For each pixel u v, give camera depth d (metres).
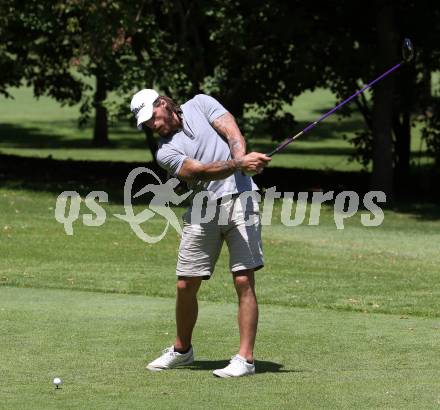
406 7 53.91
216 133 16.41
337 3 54.66
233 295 24.91
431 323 20.83
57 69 64.06
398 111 56.94
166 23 55.38
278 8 50.91
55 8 51.38
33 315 21.12
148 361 16.92
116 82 50.41
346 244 36.75
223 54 54.12
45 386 15.06
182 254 16.53
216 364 16.84
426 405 13.88
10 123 109.75
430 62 56.78
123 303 23.17
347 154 86.31
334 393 14.60
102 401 14.16
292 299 24.44
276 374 15.97
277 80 55.75
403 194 55.94
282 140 60.16
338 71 52.94
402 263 32.09
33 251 32.78
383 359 17.03
